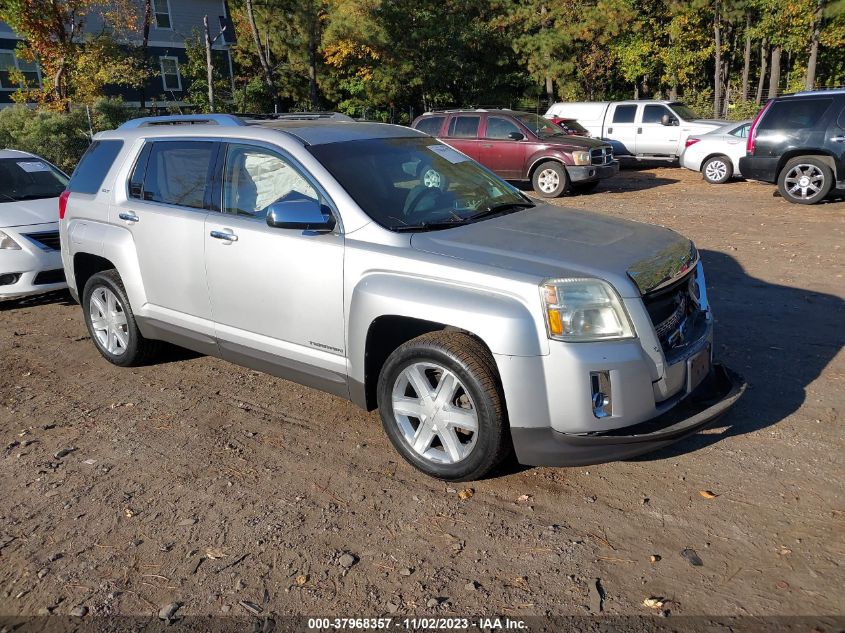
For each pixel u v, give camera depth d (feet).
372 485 12.41
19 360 19.52
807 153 38.68
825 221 33.81
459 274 11.52
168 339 16.62
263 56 100.32
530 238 12.51
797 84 100.68
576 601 9.39
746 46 102.63
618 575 9.85
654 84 130.00
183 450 13.93
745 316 20.38
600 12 103.14
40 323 23.03
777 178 40.06
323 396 16.29
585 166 46.62
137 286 16.74
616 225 13.71
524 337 10.81
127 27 81.51
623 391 10.87
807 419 13.97
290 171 13.98
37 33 68.85
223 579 10.11
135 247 16.56
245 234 14.16
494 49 114.21
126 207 16.84
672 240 13.01
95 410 15.97
